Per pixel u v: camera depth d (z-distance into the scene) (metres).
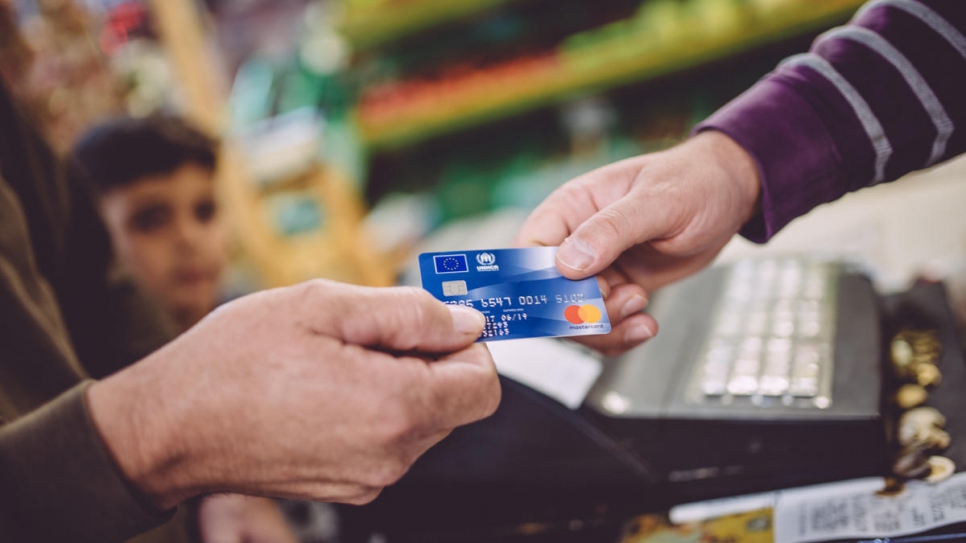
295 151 2.40
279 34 2.72
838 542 0.50
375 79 2.98
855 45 0.65
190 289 1.56
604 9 2.71
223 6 2.63
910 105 0.63
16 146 0.79
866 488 0.55
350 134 2.85
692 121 2.76
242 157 2.27
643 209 0.58
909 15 0.64
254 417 0.42
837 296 0.75
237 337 0.44
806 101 0.64
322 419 0.43
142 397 0.43
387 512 0.74
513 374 0.70
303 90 2.71
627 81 2.66
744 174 0.64
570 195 0.65
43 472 0.44
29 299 0.64
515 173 3.04
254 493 0.48
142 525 0.46
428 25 2.78
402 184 3.21
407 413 0.43
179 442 0.43
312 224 2.45
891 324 0.73
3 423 0.52
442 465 0.70
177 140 1.48
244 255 2.31
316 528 1.33
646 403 0.67
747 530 0.56
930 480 0.52
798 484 0.58
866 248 1.02
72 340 0.91
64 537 0.45
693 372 0.69
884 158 0.64
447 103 2.81
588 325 0.54
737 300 0.80
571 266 0.55
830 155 0.64
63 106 1.58
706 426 0.62
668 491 0.63
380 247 2.66
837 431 0.57
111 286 0.96
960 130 0.62
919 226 1.03
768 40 2.42
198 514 1.02
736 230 0.68
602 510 0.66
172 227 1.50
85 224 0.93
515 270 0.55
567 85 2.69
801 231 1.17
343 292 0.45
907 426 0.58
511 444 0.68
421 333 0.46
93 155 1.45
